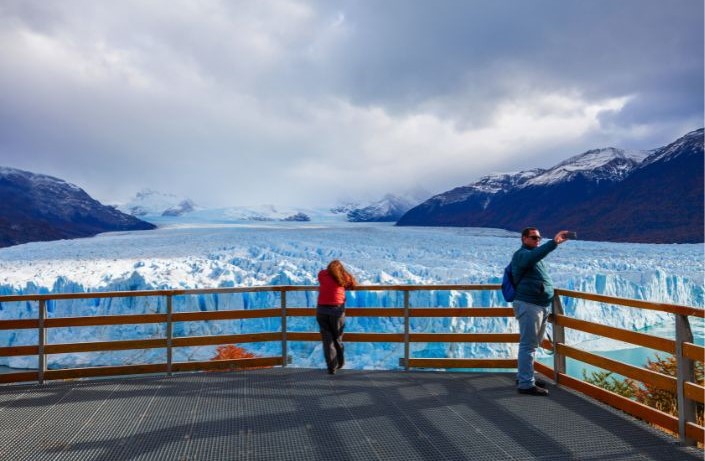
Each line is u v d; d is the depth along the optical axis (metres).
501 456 4.00
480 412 5.04
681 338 4.24
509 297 5.71
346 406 5.26
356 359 31.31
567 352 5.91
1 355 6.39
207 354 34.88
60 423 4.82
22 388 6.04
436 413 5.02
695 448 4.14
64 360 34.31
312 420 4.84
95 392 5.82
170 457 4.03
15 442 4.36
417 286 6.79
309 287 6.88
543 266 5.60
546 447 4.17
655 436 4.41
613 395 5.12
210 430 4.61
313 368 6.96
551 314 6.18
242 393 5.75
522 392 5.65
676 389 4.33
